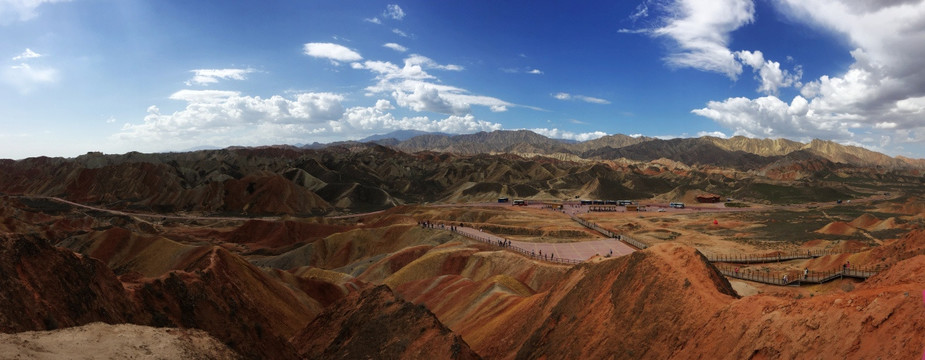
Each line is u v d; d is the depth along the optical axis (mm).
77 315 36312
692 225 153375
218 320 46938
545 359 42312
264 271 79750
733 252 102000
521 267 84938
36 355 22266
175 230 167125
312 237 155000
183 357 27500
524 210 193625
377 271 100500
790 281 62969
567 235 124750
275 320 60938
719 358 29312
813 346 25312
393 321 46469
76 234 139875
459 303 70875
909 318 22406
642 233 135000
